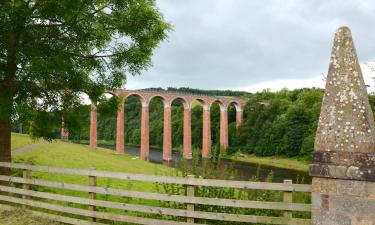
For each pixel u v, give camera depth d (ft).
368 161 21.13
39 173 74.23
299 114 313.53
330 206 21.98
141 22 50.83
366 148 21.34
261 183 31.04
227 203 32.78
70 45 49.01
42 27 48.32
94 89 54.39
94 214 40.16
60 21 49.19
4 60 49.70
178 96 301.63
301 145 303.89
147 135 276.82
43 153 110.63
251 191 38.01
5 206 47.91
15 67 49.62
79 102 55.26
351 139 21.66
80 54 51.39
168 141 292.20
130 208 37.65
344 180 21.70
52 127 53.72
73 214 45.16
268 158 324.80
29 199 47.09
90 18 47.50
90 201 40.40
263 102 405.18
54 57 45.68
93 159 122.72
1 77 47.98
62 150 129.80
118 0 50.67
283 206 30.42
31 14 44.60
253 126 369.30
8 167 50.21
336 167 21.72
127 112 493.36
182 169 40.52
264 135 343.05
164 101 292.81
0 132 52.65
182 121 402.93
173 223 35.32
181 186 40.83
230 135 387.55
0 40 47.93
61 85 51.37
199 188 38.40
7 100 46.78
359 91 21.84
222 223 36.63
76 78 49.24
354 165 21.39
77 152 134.82
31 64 44.73
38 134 55.52
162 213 35.81
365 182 21.20
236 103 388.57
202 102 336.90
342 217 21.65
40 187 59.72
